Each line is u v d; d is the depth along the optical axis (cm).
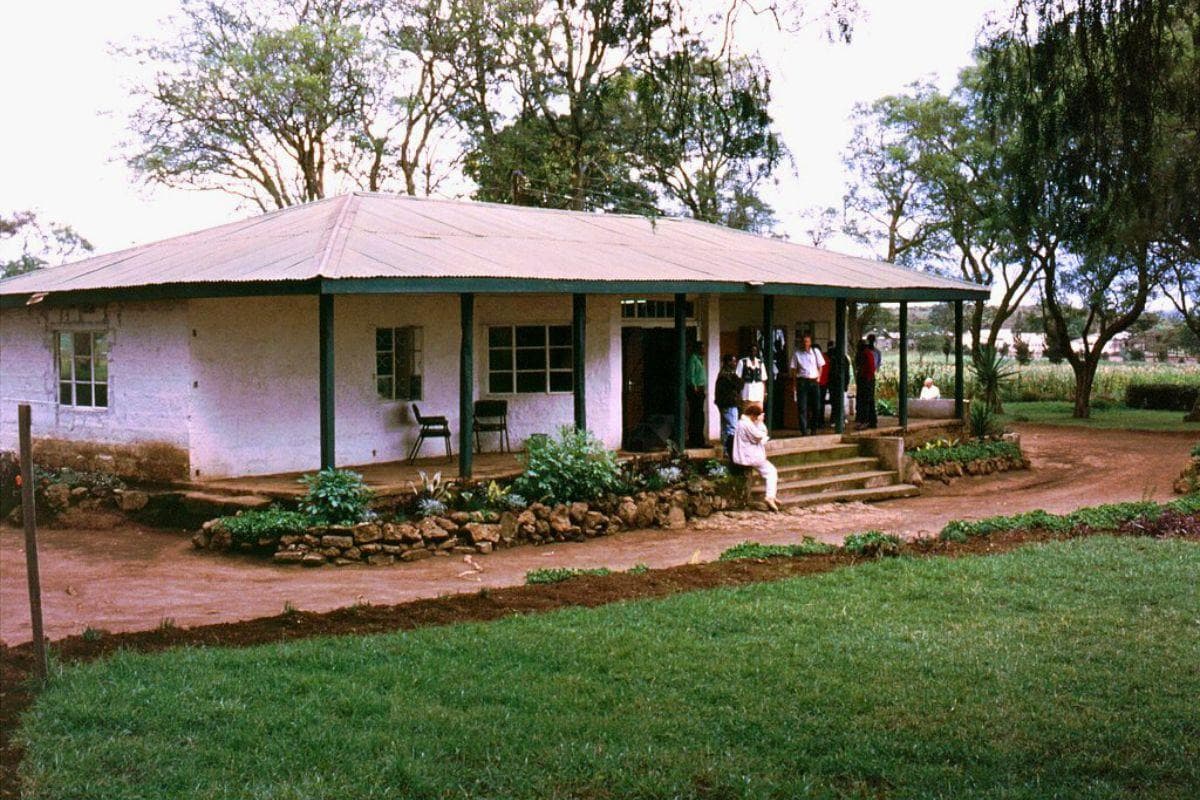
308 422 1777
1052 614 984
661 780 608
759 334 2439
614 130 1672
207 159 3725
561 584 1138
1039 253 3603
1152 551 1275
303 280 1448
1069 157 967
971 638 901
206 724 680
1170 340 7888
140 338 1708
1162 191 1048
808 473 2042
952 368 5031
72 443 1842
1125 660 841
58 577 1288
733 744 670
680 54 1034
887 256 4462
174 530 1582
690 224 2659
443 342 1942
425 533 1452
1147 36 925
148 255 1952
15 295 1873
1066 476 2378
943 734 686
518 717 705
